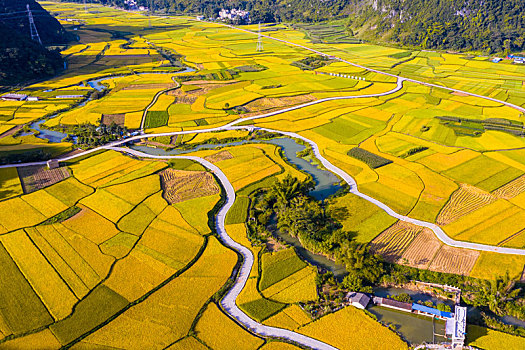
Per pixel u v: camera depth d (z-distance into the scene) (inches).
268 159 6368.1
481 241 4520.2
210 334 3361.2
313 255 4367.6
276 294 3794.3
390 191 5506.9
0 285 3823.8
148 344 3255.4
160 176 5876.0
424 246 4446.4
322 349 3245.6
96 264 4104.3
